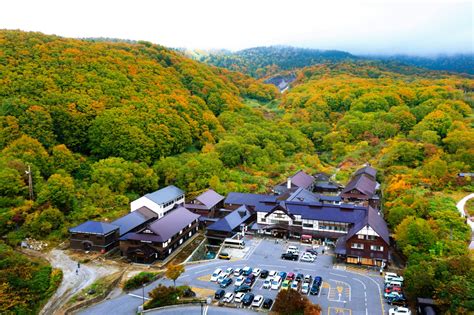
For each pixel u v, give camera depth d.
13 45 137.38
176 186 111.12
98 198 93.00
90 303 59.19
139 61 173.12
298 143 153.62
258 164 131.38
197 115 153.00
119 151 115.56
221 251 77.88
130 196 101.00
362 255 71.31
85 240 76.31
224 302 57.88
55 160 100.75
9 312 55.94
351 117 170.75
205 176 111.31
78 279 66.19
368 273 68.19
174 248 79.44
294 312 52.19
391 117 162.50
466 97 191.62
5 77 117.44
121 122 120.50
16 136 100.94
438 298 53.12
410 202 85.38
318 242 81.94
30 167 87.94
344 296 60.03
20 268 64.31
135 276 65.12
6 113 104.81
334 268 70.25
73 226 83.00
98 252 76.06
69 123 115.56
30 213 80.94
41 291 62.06
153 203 91.88
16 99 108.69
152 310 56.28
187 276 67.25
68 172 101.19
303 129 172.62
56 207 85.25
